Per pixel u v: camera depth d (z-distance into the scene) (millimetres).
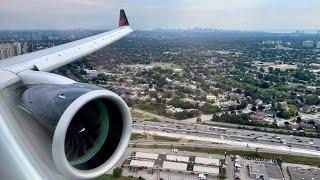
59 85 10773
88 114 10008
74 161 9266
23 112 9828
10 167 7445
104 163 9523
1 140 8078
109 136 10039
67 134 9656
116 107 10070
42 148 8547
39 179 7430
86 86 10312
